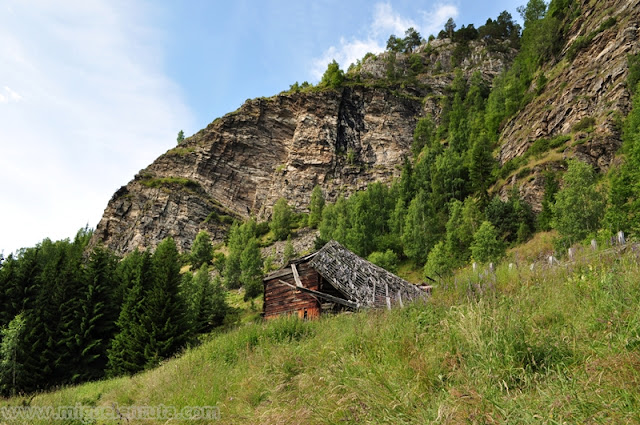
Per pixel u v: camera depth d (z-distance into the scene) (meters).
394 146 119.75
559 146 53.09
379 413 3.67
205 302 38.75
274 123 128.75
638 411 2.44
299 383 5.54
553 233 38.38
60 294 29.66
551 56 78.50
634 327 3.44
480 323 4.71
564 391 2.91
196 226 107.12
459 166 72.62
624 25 56.44
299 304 21.73
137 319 26.86
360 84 135.50
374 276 18.97
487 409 3.05
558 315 4.94
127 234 106.12
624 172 26.73
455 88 136.62
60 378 26.80
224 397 6.70
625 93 48.81
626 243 7.29
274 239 90.25
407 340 5.50
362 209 69.19
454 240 48.66
